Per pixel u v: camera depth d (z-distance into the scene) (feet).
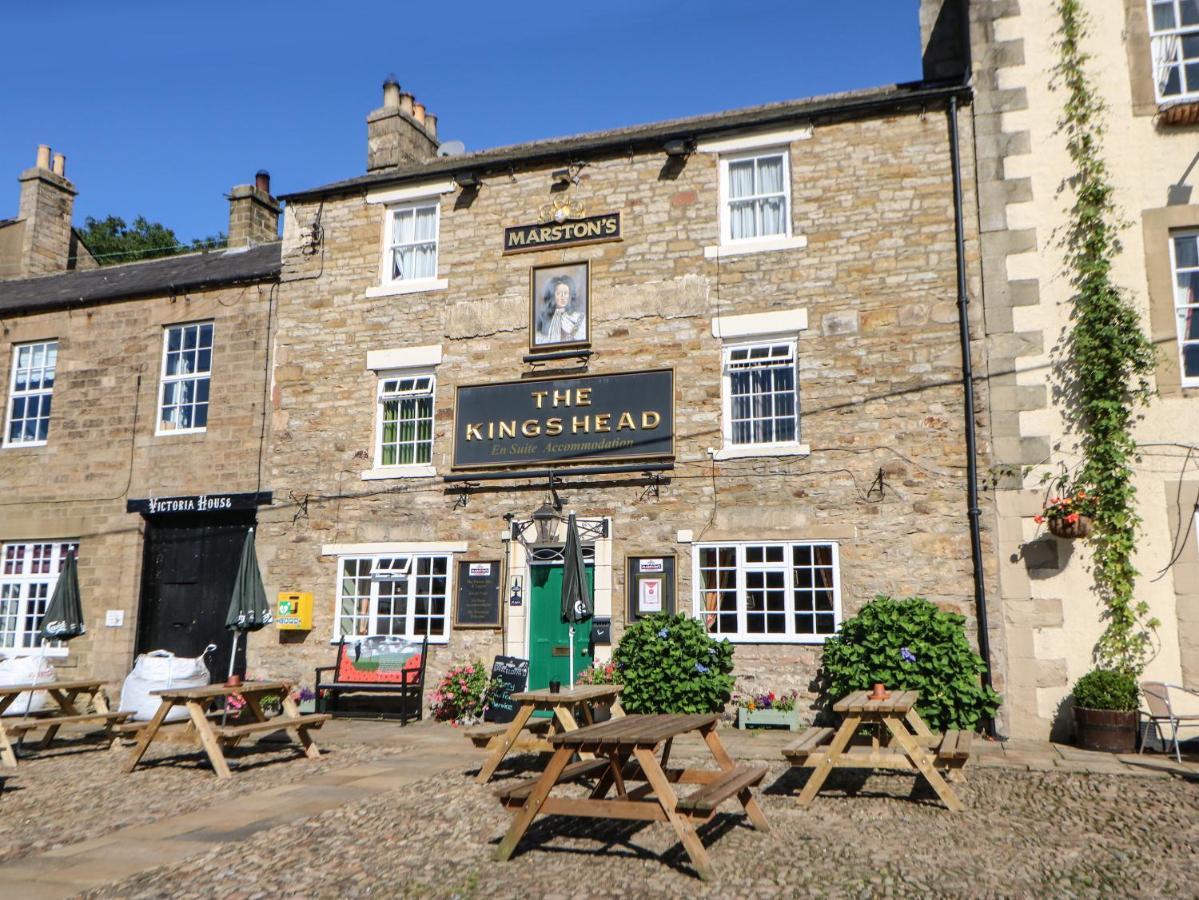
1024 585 34.30
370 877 17.79
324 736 36.04
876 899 16.39
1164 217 35.04
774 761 29.01
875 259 38.09
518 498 41.09
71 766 30.63
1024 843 19.83
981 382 35.91
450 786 25.82
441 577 42.01
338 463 43.88
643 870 18.04
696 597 38.11
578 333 41.37
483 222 43.75
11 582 49.39
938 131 38.17
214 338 47.88
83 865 18.76
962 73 41.52
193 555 47.06
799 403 38.14
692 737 33.94
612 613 38.96
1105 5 36.81
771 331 38.83
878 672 33.53
